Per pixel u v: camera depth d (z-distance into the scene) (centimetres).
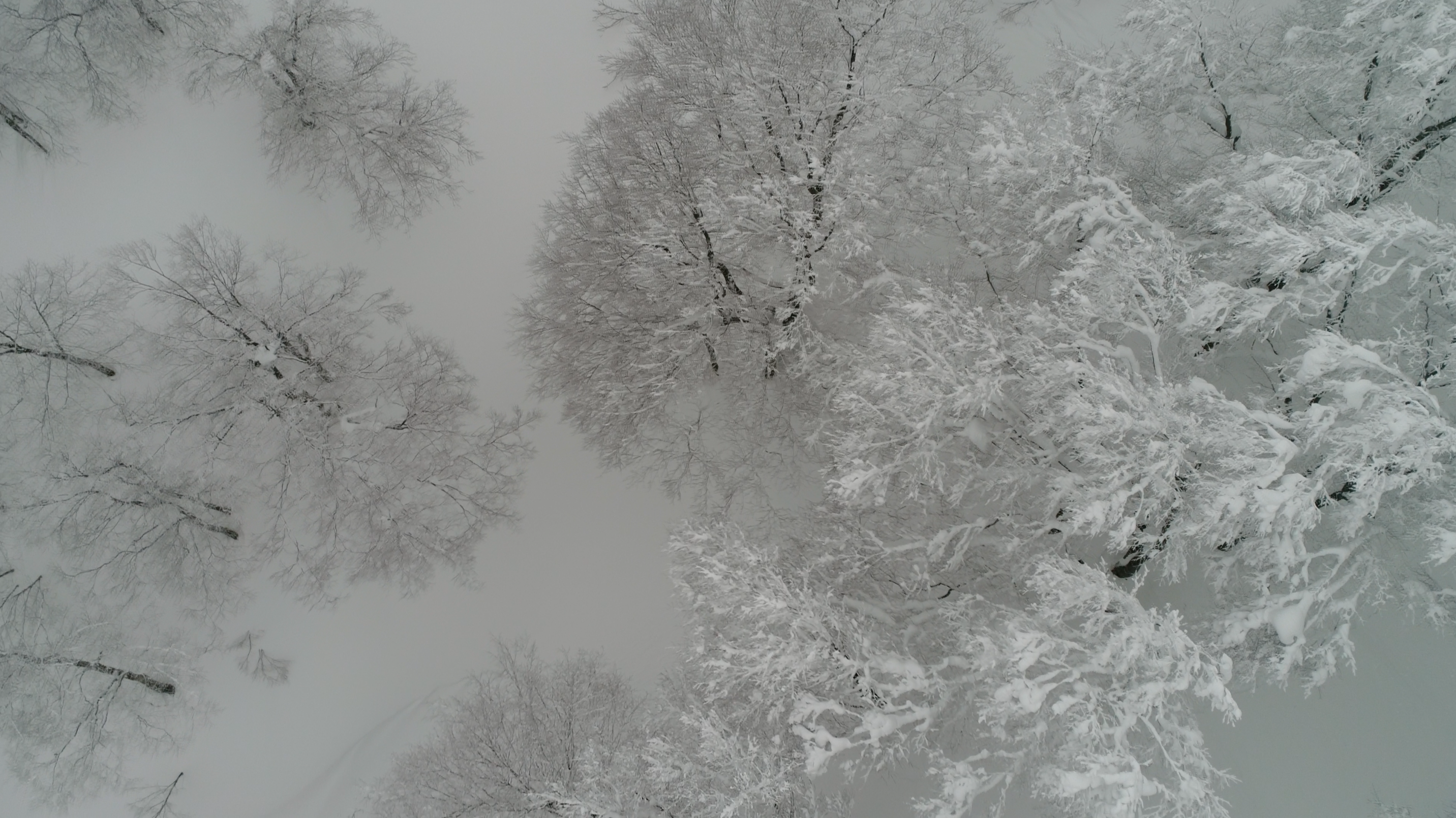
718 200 1108
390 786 1210
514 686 1286
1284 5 1338
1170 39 1102
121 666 1356
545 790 1052
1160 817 888
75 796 1352
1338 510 987
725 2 1208
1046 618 913
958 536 1128
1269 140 1185
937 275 1219
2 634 1352
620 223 1212
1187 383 1090
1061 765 865
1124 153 1242
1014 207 1148
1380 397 856
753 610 948
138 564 1380
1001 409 1108
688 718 961
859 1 1146
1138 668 905
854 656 974
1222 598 1040
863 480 961
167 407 1364
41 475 1365
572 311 1299
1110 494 907
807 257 1155
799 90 1144
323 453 1369
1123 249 1014
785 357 1326
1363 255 860
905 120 1225
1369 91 1049
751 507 1369
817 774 883
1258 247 961
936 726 1047
